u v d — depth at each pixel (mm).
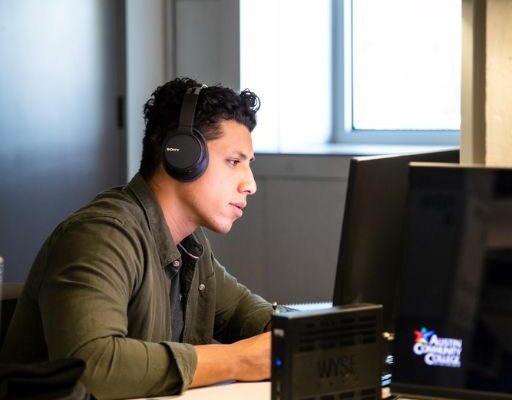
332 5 4770
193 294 2275
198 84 2137
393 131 4668
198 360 1942
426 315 1574
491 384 1550
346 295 1882
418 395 1575
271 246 4562
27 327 2072
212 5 4621
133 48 4664
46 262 2006
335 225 4363
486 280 1557
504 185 1552
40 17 4293
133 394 1870
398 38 4578
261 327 2385
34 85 4289
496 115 2178
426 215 1576
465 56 2209
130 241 1988
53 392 1579
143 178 2145
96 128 4566
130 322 2027
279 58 4637
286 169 4480
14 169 4246
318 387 1555
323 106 4801
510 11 2145
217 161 2086
